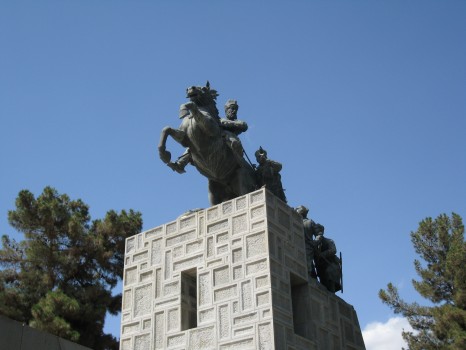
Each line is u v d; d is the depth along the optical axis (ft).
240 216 45.75
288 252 45.65
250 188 50.65
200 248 46.37
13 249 90.17
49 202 89.76
